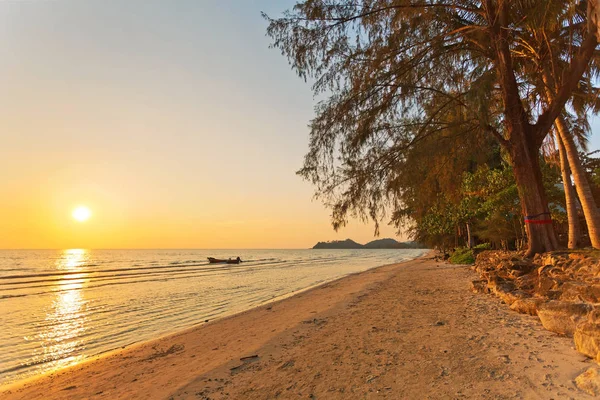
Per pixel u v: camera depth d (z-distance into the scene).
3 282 31.02
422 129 10.17
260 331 9.20
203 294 21.48
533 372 4.14
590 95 11.87
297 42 9.30
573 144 12.15
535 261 9.33
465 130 10.45
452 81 9.76
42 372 7.89
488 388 3.90
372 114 9.41
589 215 11.44
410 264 40.12
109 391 5.78
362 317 8.82
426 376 4.47
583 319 5.07
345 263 61.81
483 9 9.67
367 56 9.42
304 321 9.49
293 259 87.31
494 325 6.49
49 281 31.70
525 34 10.31
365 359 5.45
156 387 5.57
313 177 9.73
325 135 9.58
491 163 20.44
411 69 9.40
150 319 14.09
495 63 10.16
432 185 10.78
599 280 5.87
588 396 3.42
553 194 20.19
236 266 56.56
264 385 4.93
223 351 7.50
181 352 8.10
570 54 9.01
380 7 9.05
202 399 4.71
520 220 21.14
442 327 6.80
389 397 4.02
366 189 9.77
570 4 7.96
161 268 52.34
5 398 6.14
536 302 6.78
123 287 26.05
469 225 30.86
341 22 9.23
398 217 11.23
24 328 12.71
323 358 5.77
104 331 12.13
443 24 9.91
